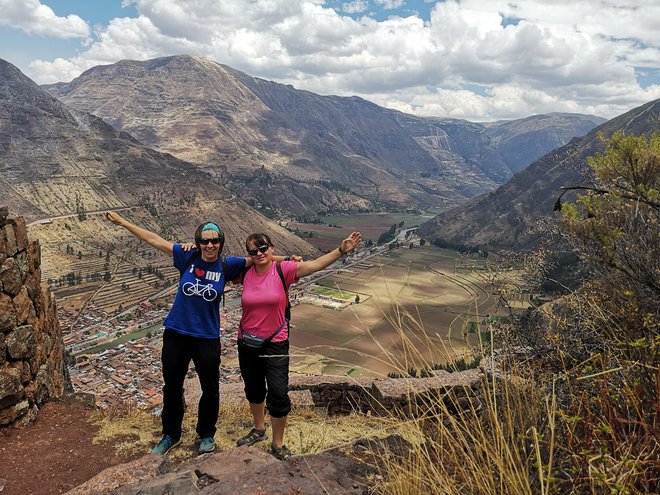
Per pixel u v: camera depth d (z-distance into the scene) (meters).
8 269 5.18
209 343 4.46
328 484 2.62
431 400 2.43
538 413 2.26
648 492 1.67
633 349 2.40
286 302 4.36
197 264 4.44
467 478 2.03
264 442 4.74
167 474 3.00
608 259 3.38
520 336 3.54
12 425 4.91
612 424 1.97
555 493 1.83
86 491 3.04
